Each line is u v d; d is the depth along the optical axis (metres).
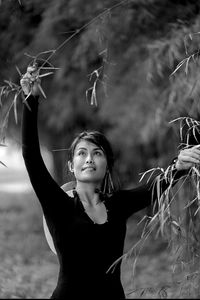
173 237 3.71
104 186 3.48
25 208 17.31
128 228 11.77
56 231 3.19
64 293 3.15
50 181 3.19
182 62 3.79
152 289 3.91
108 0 5.92
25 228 13.85
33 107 3.18
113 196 3.39
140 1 5.89
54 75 8.41
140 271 9.35
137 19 6.23
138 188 3.46
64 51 7.31
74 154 3.37
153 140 8.01
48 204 3.18
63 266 3.19
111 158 3.44
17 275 9.23
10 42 7.13
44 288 8.56
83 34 6.35
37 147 3.16
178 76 5.02
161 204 3.33
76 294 3.14
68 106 8.80
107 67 6.86
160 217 3.30
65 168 3.60
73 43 7.16
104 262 3.19
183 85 4.99
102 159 3.33
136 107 6.81
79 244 3.16
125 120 7.06
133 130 7.55
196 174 3.38
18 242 12.15
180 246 3.72
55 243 3.22
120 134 7.94
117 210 3.32
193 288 3.84
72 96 8.55
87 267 3.16
